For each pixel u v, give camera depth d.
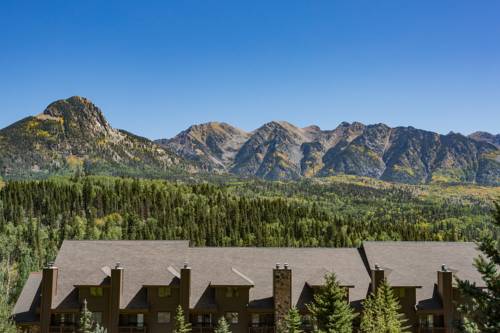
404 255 74.62
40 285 69.81
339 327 54.94
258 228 195.75
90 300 65.94
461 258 74.44
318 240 184.88
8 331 54.09
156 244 74.25
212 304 65.81
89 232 191.00
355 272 72.19
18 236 179.75
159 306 66.38
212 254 73.31
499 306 27.44
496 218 28.59
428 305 67.19
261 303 66.38
